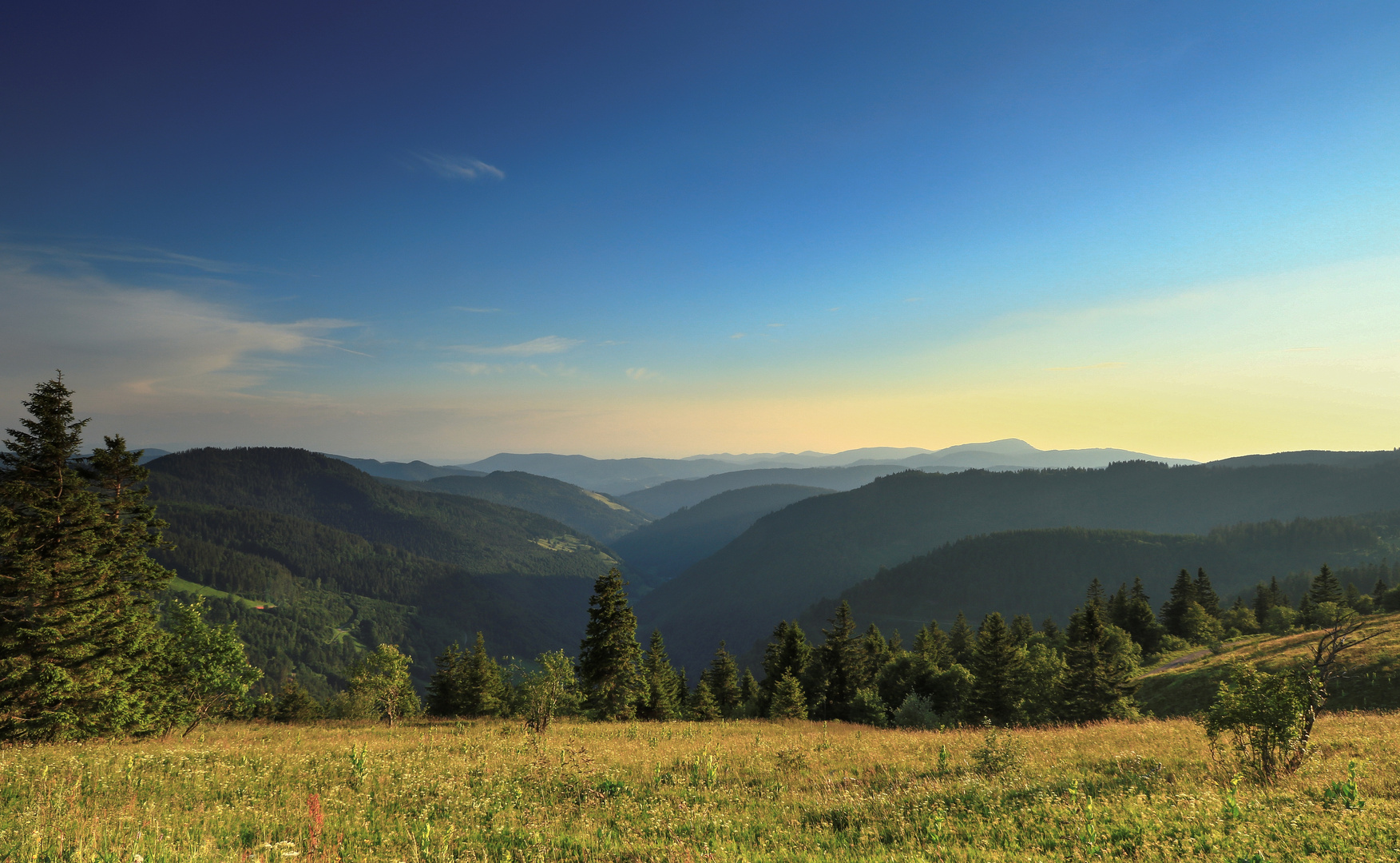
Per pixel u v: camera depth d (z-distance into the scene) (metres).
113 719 26.11
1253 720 11.04
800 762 16.33
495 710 67.75
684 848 8.82
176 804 11.45
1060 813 9.55
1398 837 7.27
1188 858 7.07
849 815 10.80
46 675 23.59
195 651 36.88
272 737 24.52
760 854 8.53
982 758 14.47
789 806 11.90
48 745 19.19
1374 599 88.69
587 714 46.88
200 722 31.84
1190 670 52.88
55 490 26.55
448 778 14.10
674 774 14.98
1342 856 6.84
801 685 68.50
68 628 25.50
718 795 12.94
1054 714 52.97
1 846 7.92
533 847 9.02
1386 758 11.94
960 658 92.69
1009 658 55.66
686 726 30.44
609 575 49.44
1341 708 33.28
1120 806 9.70
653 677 60.34
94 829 8.73
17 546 24.80
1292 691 10.96
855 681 67.00
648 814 11.38
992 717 54.28
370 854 8.57
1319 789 9.61
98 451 28.38
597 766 15.83
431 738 23.16
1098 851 7.67
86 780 12.60
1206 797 9.56
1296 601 181.62
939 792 11.94
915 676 66.06
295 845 8.91
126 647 27.75
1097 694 50.19
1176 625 97.50
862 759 16.69
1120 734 18.88
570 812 11.71
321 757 16.59
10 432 25.70
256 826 9.90
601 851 8.92
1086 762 14.41
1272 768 11.07
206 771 14.38
